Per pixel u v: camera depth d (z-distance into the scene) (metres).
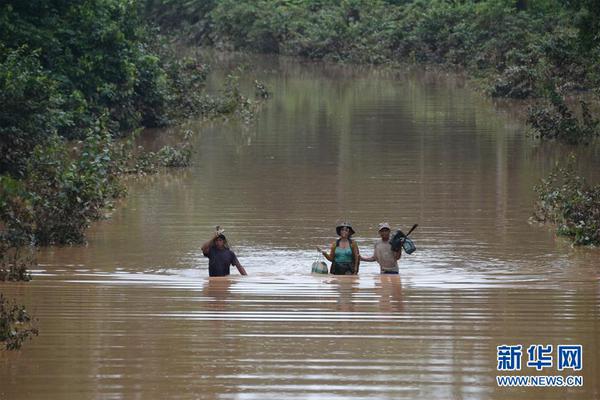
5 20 63.12
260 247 38.97
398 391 20.58
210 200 49.03
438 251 38.16
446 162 60.88
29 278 32.66
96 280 32.72
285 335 24.84
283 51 161.62
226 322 26.27
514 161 61.25
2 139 50.78
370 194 50.41
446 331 25.25
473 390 20.69
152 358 22.81
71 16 68.44
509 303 28.61
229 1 173.00
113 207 47.19
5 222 38.72
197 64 94.62
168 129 78.19
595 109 87.38
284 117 85.44
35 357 22.98
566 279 32.94
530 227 42.72
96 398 20.16
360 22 154.88
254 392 20.48
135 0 74.12
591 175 55.81
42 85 52.94
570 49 91.94
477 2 149.38
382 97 101.94
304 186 52.78
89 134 49.91
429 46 142.12
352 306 28.28
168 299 29.31
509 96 99.88
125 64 70.31
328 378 21.39
